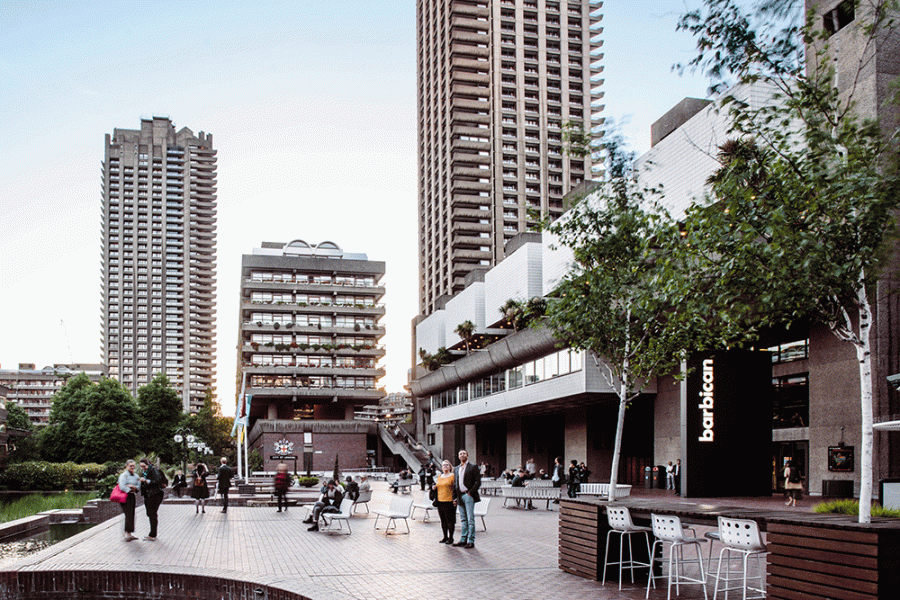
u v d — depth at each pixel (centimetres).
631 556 1019
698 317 1252
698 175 3025
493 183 9806
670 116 3709
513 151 9906
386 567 1145
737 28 870
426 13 11631
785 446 3058
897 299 2348
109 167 18738
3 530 1994
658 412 3650
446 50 10356
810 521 725
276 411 9081
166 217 18775
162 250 18600
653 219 1347
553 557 1266
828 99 859
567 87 10306
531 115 10094
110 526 1834
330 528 1781
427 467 3794
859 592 663
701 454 2812
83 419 6581
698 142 3038
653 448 3822
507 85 10094
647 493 3164
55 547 1388
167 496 3450
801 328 2919
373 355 9094
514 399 4541
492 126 9919
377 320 9300
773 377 3141
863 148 805
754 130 902
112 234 18438
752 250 804
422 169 11531
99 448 6475
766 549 803
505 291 5503
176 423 7850
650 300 1309
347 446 8475
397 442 8081
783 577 748
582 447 4331
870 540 657
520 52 10206
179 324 18388
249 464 7231
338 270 9288
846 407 2547
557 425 5269
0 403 8144
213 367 18700
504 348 4759
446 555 1288
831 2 2381
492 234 9706
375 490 3972
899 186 744
